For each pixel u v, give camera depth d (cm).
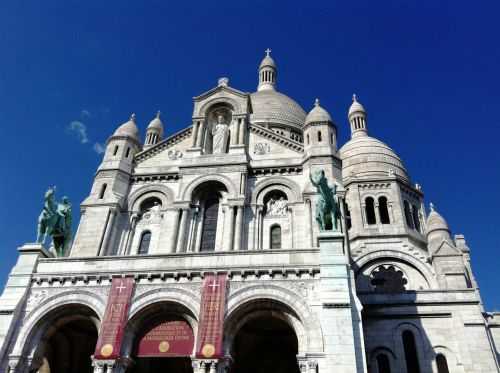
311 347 2241
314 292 2409
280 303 2412
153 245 3522
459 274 4081
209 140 4062
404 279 4478
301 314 2348
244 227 3444
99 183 3766
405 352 3453
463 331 3428
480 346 3350
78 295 2598
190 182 3644
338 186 3438
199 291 2503
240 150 3800
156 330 2503
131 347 2439
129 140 4041
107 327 2434
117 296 2538
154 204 3750
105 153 3991
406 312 3575
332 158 3600
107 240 3466
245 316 2475
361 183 5128
